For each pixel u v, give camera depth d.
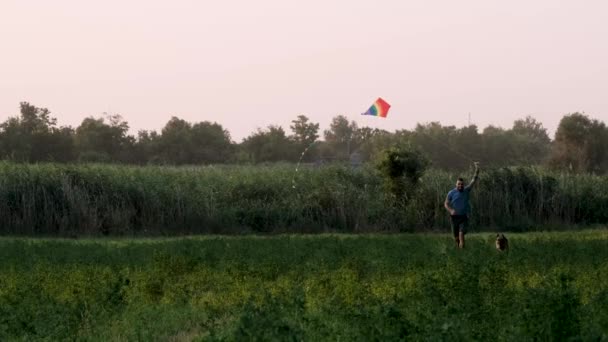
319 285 35.22
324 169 92.00
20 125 138.88
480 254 48.25
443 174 85.62
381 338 24.16
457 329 24.06
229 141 165.62
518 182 84.38
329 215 79.69
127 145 151.00
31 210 74.06
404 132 129.12
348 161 100.69
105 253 52.25
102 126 148.75
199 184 82.69
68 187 74.50
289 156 170.75
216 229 77.06
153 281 38.44
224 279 39.12
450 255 47.12
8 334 27.47
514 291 32.62
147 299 34.94
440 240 61.12
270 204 80.62
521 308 27.58
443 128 147.88
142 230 75.38
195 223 77.06
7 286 37.56
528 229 81.31
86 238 71.25
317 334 25.77
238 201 81.81
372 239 61.56
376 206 80.50
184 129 160.00
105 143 147.75
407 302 30.92
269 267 42.34
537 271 40.25
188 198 77.75
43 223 74.19
